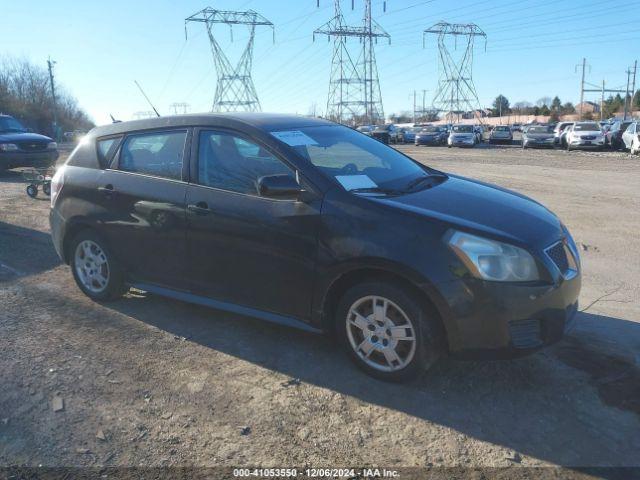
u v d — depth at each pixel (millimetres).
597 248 7359
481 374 3789
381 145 4988
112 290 5004
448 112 78188
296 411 3377
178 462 2914
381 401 3482
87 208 4984
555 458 2953
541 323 3457
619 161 22266
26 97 71250
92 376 3768
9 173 16438
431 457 2963
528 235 3523
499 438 3117
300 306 3928
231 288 4242
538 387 3633
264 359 4023
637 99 101875
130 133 4906
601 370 3846
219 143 4336
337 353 4113
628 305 5152
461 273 3330
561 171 17953
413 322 3492
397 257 3420
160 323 4660
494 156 26656
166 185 4504
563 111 117250
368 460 2938
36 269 6188
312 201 3791
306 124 4664
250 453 2988
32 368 3865
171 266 4543
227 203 4141
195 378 3758
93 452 2990
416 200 3781
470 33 73750
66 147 39062
